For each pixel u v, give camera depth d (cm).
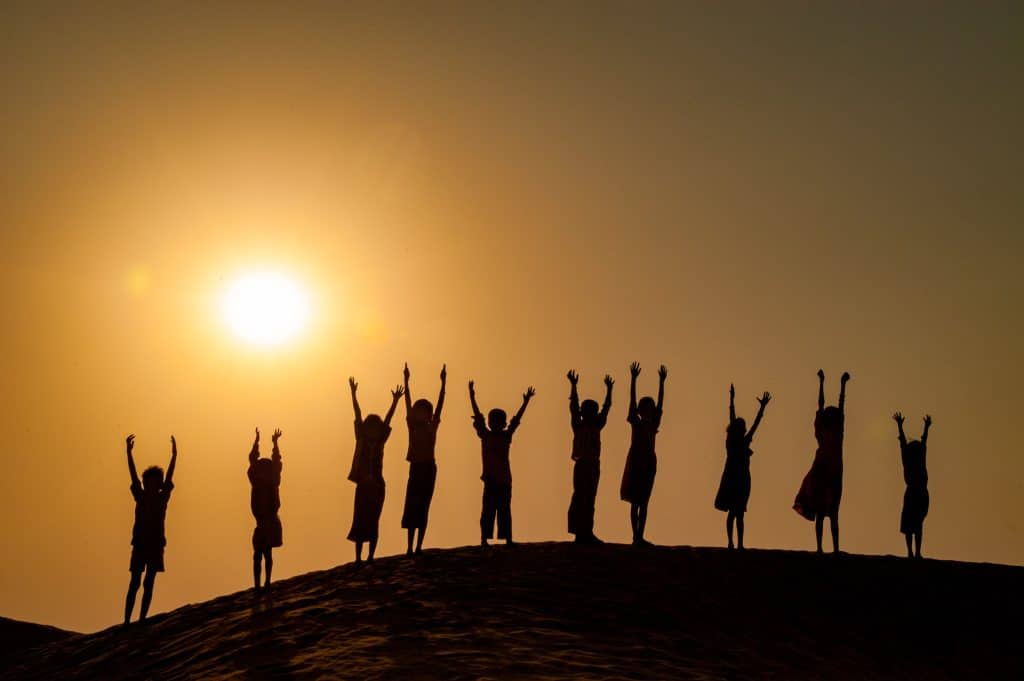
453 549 3003
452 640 2162
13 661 3058
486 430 3066
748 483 3125
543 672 1938
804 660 2309
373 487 2961
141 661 2542
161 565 3122
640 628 2348
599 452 3084
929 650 2505
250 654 2261
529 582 2617
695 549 3028
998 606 2781
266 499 2967
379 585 2644
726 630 2417
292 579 2975
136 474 3138
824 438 3156
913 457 3262
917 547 3209
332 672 1998
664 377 3122
